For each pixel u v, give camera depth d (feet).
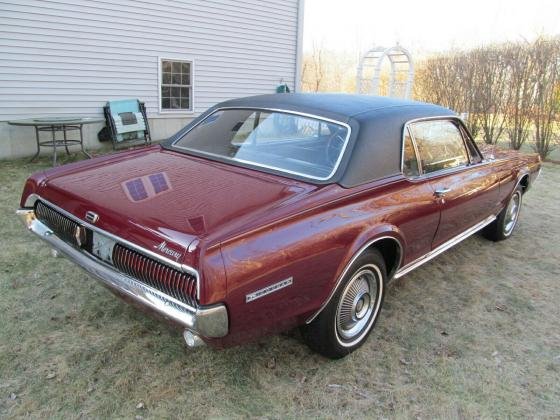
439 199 11.39
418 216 10.64
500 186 15.07
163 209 7.81
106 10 30.89
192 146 11.60
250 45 39.78
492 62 40.55
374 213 9.36
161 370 9.00
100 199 8.39
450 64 44.78
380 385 8.99
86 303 11.21
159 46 34.19
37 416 7.66
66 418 7.66
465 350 10.32
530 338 11.01
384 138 10.14
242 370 9.16
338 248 8.52
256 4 39.11
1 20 26.78
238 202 8.06
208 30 36.68
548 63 36.65
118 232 7.72
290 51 42.96
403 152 10.59
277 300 7.71
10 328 10.02
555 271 15.03
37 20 28.12
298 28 42.73
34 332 9.94
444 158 12.34
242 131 11.21
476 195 13.35
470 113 42.83
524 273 14.76
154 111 35.40
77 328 10.19
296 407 8.27
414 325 11.25
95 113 32.09
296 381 8.95
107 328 10.25
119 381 8.61
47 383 8.44
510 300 12.87
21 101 28.53
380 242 9.92
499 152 17.01
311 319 8.73
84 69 30.83
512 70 38.99
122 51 32.37
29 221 9.99
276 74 42.57
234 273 6.91
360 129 9.87
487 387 9.11
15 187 21.27
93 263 8.27
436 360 9.88
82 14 29.86
